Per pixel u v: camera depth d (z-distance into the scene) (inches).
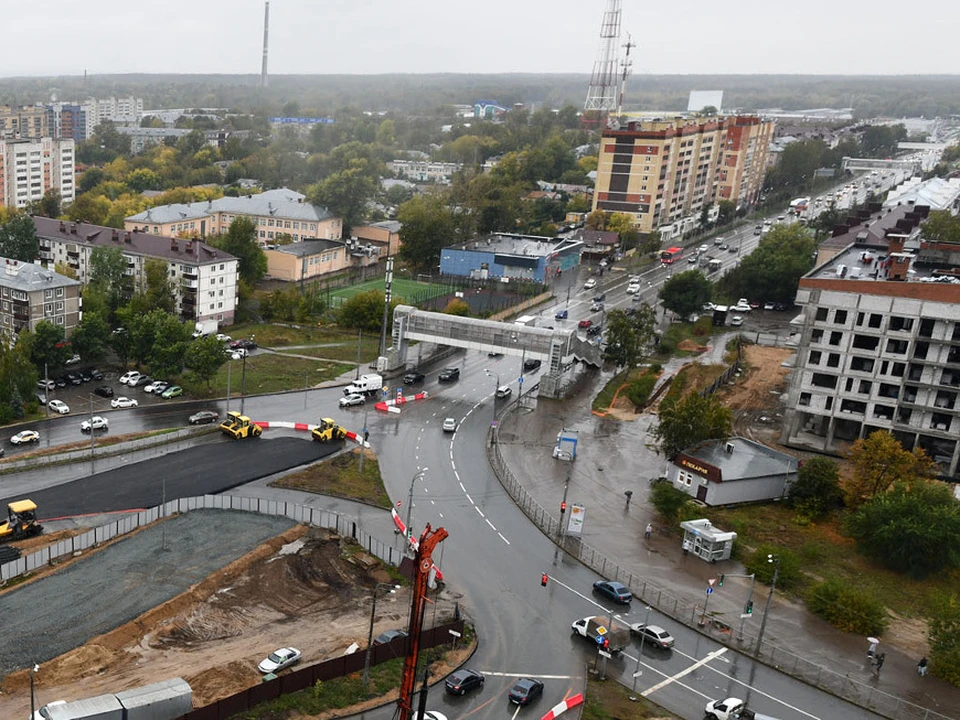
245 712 2731.3
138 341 6294.3
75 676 2883.9
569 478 4746.6
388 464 5019.7
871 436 4783.5
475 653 3272.6
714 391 6624.0
